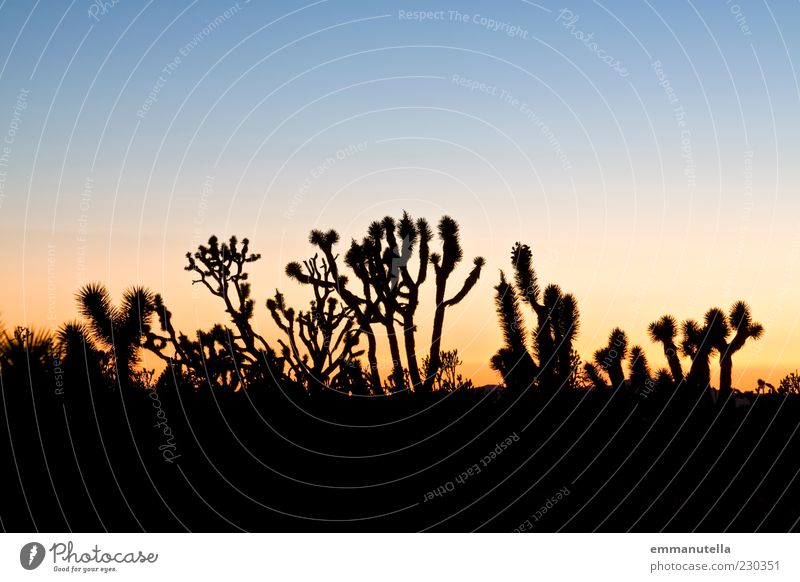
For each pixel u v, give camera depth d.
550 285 16.47
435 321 18.03
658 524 12.44
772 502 13.05
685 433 15.10
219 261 18.61
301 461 14.34
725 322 16.52
